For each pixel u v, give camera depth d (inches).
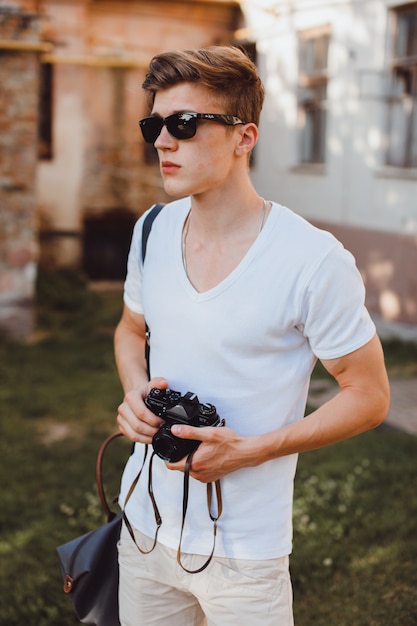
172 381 61.2
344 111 381.4
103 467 180.1
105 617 69.7
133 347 71.3
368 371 57.9
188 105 54.7
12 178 307.3
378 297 364.2
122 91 468.4
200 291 59.3
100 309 406.9
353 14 365.4
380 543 135.3
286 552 60.2
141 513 63.9
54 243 466.3
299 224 57.6
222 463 56.4
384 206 358.9
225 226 58.9
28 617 114.7
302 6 402.6
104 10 456.1
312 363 60.7
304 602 117.0
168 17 470.0
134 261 68.6
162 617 65.5
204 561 59.7
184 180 56.2
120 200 481.4
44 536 141.6
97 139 470.3
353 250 379.2
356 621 109.7
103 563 68.8
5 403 238.1
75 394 249.0
